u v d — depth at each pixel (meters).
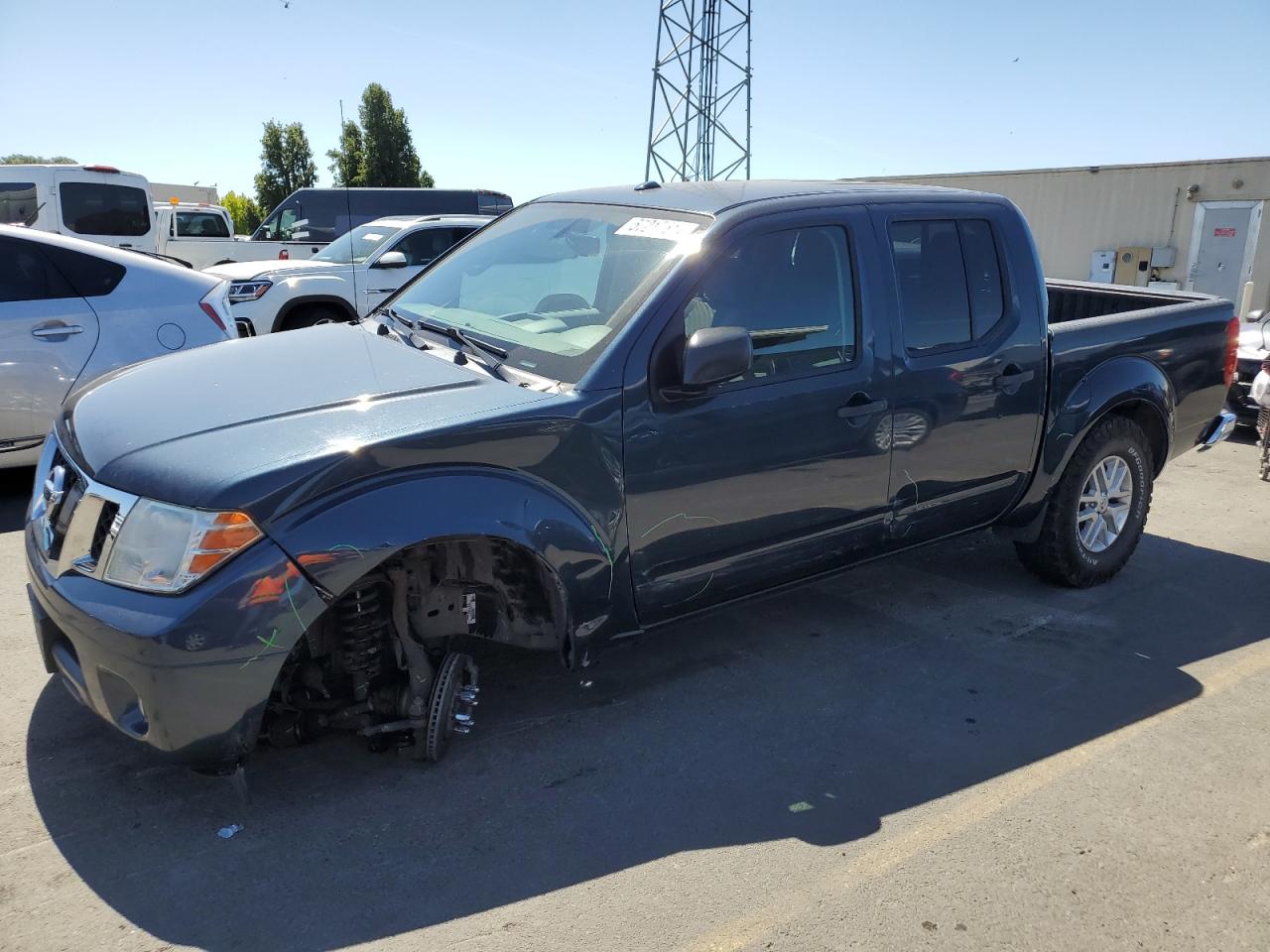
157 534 2.57
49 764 3.13
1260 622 4.57
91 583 2.65
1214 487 7.13
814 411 3.57
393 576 3.00
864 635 4.34
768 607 4.64
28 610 4.32
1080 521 4.80
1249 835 2.96
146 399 3.09
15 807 2.91
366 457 2.69
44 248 5.67
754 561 3.61
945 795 3.14
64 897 2.55
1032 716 3.66
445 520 2.76
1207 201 18.81
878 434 3.79
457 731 3.28
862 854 2.83
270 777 3.12
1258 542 5.77
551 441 2.98
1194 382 5.09
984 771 3.29
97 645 2.59
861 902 2.62
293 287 10.76
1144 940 2.52
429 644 3.30
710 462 3.34
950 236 4.09
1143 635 4.40
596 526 3.11
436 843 2.82
